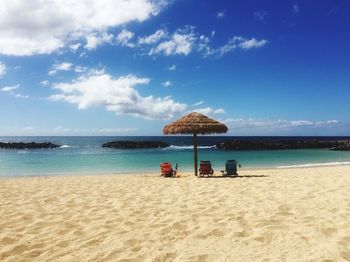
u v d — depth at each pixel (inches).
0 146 2003.0
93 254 168.7
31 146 2046.0
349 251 163.8
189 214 243.8
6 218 243.0
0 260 163.2
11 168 799.1
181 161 970.1
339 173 506.9
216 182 418.3
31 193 354.9
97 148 1967.3
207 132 513.0
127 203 289.6
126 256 165.2
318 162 912.3
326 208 251.6
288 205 264.2
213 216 236.2
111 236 196.7
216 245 178.1
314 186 360.2
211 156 1181.1
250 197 303.6
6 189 385.1
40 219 239.3
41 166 844.0
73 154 1330.0
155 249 173.9
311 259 155.1
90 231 208.2
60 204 292.2
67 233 205.2
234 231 200.1
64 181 466.6
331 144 2038.6
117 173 666.8
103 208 271.9
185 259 159.8
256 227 207.6
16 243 187.5
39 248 179.3
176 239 189.5
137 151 1569.9
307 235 188.9
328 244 173.5
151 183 423.8
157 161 973.8
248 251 168.4
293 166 786.8
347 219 219.0
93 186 403.9
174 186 388.8
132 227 214.5
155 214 247.3
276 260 155.6
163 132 548.1
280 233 193.3
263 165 826.2
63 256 167.2
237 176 497.0
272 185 376.5
